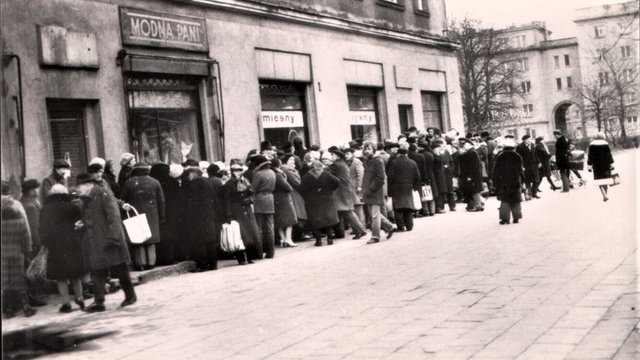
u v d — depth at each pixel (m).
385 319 8.27
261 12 20.19
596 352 6.31
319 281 11.39
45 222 10.47
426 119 30.80
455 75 32.69
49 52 13.64
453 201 23.22
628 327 7.05
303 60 22.34
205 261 14.04
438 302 8.96
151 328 8.91
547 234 14.70
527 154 24.64
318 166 16.69
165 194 14.25
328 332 7.88
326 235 18.27
